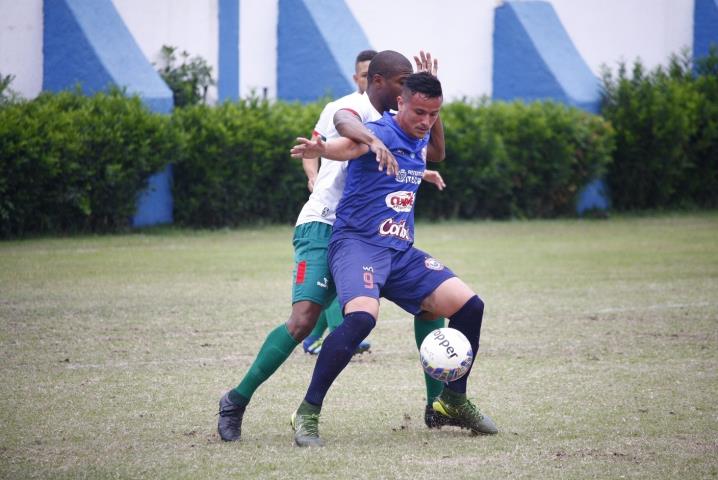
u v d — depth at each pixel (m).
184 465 17.58
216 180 61.72
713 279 43.47
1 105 55.78
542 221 72.31
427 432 20.27
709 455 18.34
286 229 63.81
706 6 92.12
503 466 17.58
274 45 74.44
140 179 59.47
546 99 77.75
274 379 25.33
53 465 17.53
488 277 43.97
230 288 40.28
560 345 29.64
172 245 54.81
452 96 81.69
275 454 18.36
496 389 24.09
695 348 29.16
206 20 71.31
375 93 21.88
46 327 31.75
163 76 68.50
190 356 27.84
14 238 56.03
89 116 56.50
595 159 74.56
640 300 37.94
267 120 64.00
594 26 87.56
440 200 70.81
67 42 62.47
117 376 25.22
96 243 54.72
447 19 81.12
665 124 76.19
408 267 19.89
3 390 23.55
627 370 26.22
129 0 67.94
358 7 77.31
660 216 76.06
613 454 18.39
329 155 18.39
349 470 17.30
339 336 18.88
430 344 19.09
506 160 71.06
